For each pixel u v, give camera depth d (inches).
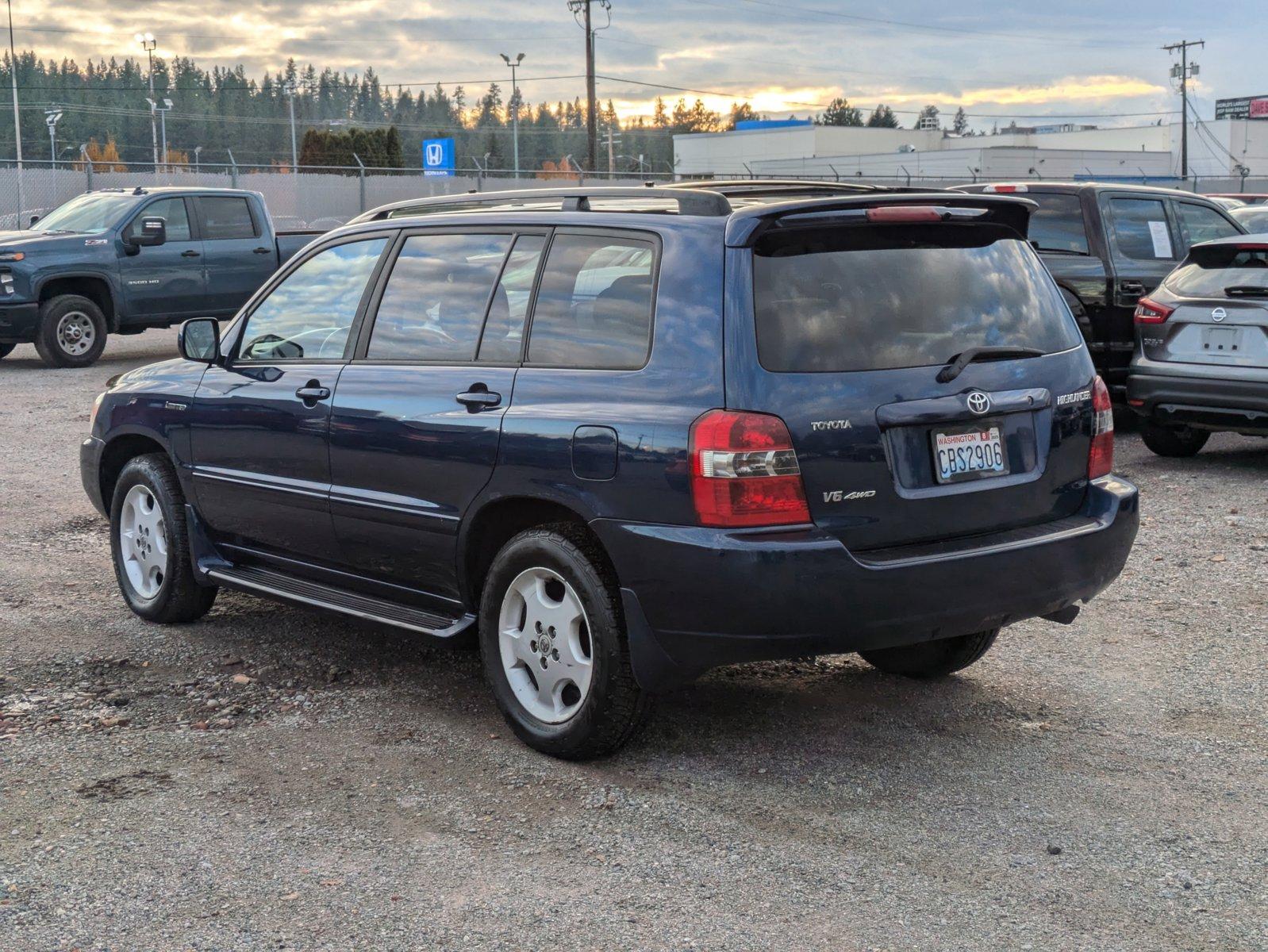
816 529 154.1
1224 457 409.4
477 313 184.4
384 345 195.9
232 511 219.0
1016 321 173.5
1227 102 5132.9
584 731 167.9
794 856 146.1
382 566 195.8
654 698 167.6
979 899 136.6
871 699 199.0
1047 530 171.0
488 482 174.4
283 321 214.5
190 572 231.3
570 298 173.3
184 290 676.7
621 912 133.3
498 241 185.9
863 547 157.5
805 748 178.2
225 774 168.4
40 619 238.7
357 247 207.5
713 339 155.3
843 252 162.7
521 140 7268.7
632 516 158.7
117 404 240.8
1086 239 430.9
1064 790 165.0
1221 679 208.7
